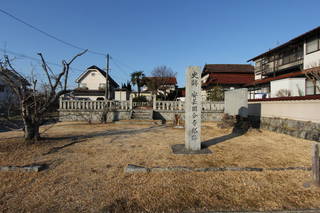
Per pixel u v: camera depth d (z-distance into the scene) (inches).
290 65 596.1
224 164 147.4
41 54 197.3
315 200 96.2
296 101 267.1
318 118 231.1
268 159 160.6
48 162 147.9
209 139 246.7
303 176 124.2
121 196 98.5
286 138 253.6
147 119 446.9
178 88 1201.4
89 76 1058.7
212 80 879.7
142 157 163.8
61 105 441.7
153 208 88.6
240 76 931.3
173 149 189.0
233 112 382.9
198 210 87.3
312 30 461.1
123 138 245.4
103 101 455.8
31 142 199.2
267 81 571.8
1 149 176.2
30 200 94.0
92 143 213.9
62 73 212.2
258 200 95.9
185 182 114.8
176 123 390.0
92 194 100.2
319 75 372.2
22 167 130.3
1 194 99.2
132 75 1095.0
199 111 189.6
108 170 133.3
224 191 104.4
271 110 326.6
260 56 740.7
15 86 192.5
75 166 140.6
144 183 113.3
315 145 112.7
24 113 198.4
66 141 218.8
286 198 98.0
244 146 207.2
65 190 104.2
